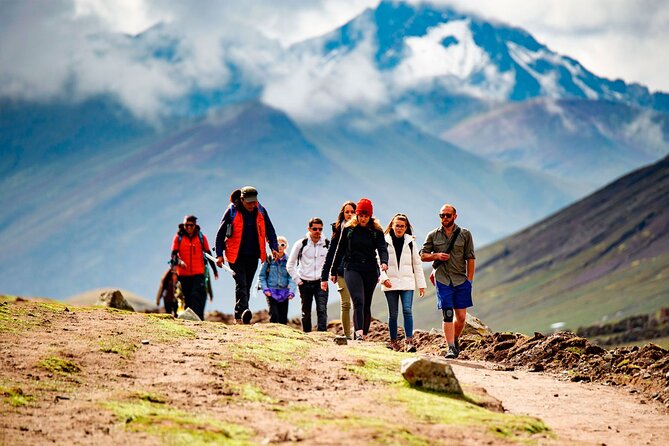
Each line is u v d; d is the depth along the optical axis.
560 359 40.31
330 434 21.64
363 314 42.47
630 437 26.45
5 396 24.36
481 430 23.05
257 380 28.64
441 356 42.12
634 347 39.91
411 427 22.92
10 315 37.41
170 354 31.48
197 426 22.08
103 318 39.25
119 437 21.14
